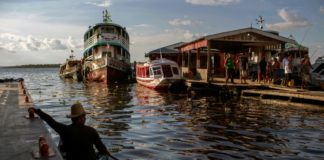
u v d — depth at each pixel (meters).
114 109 19.75
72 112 5.83
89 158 5.73
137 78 39.66
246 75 27.95
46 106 21.53
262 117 15.88
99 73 44.91
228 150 10.18
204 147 10.55
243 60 26.61
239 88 24.70
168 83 31.53
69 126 5.82
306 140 11.39
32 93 32.47
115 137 12.03
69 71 66.44
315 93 19.59
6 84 25.98
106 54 43.97
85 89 37.00
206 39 27.05
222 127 13.64
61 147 6.81
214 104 21.12
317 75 25.02
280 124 14.15
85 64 50.69
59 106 21.50
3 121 9.47
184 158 9.37
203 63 43.31
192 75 34.09
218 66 41.28
